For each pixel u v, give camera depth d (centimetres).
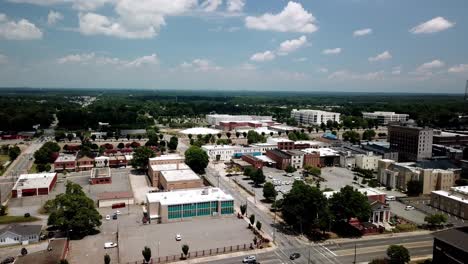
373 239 12550
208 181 19575
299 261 10775
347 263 10694
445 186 18338
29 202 15825
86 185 18712
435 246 10538
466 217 14838
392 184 19412
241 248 11475
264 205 16025
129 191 17000
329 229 13200
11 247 11400
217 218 14088
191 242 11731
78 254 10875
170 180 16812
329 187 18950
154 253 10900
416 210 15925
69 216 12181
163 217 13575
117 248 11319
